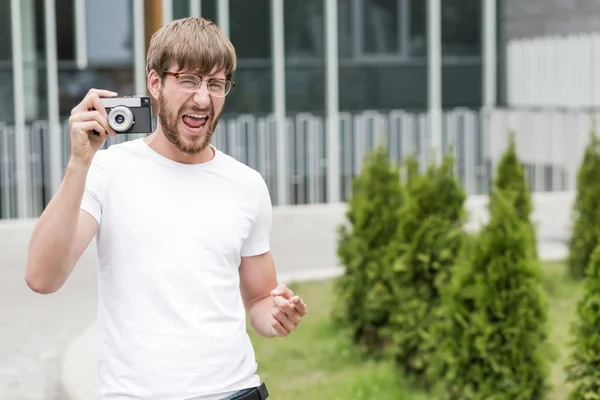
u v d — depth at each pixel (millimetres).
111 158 4152
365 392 9203
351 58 20188
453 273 8625
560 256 15328
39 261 3904
